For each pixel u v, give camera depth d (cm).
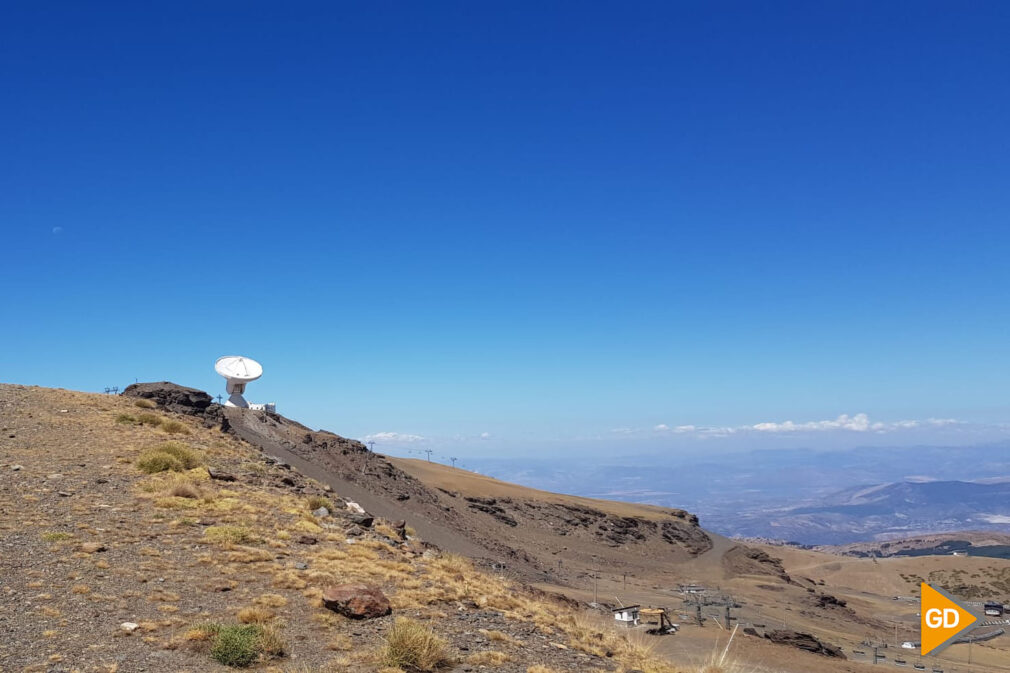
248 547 1988
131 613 1367
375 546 2352
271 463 3888
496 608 1909
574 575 8781
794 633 5212
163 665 1127
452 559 2722
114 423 3781
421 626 1455
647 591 8481
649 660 1794
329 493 3462
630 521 15288
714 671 1867
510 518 12525
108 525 2036
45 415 3688
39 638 1184
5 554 1656
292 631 1384
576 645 1706
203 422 4897
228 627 1284
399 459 17088
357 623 1491
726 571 13238
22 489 2348
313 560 1969
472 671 1330
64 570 1591
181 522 2153
